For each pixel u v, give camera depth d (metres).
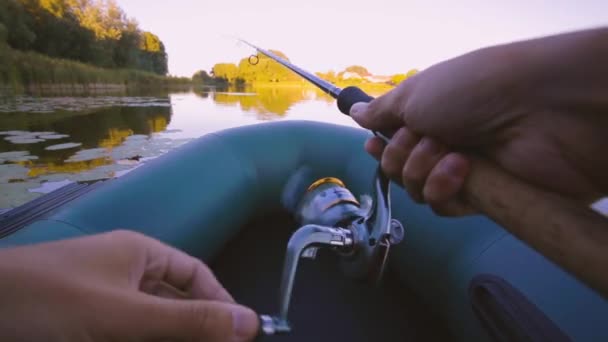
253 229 1.13
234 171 1.02
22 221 0.76
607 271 0.16
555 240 0.19
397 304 0.86
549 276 0.53
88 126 3.53
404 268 0.87
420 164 0.31
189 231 0.80
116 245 0.27
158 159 0.91
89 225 0.64
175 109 5.37
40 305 0.19
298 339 0.76
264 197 1.14
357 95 0.49
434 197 0.29
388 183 0.43
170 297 0.34
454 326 0.70
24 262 0.19
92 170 1.98
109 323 0.21
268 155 1.13
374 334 0.77
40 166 2.04
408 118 0.32
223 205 0.93
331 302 0.85
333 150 1.19
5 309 0.18
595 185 0.22
